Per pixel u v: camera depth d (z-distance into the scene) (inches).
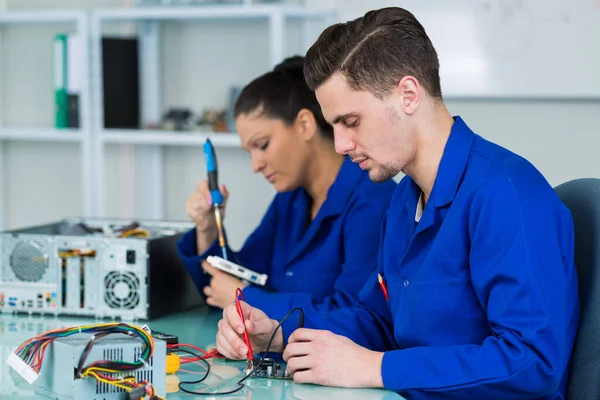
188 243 66.9
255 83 65.3
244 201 123.8
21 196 136.1
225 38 122.6
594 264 50.1
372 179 49.5
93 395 40.6
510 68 107.9
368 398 43.7
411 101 47.5
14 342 54.8
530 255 45.3
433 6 110.0
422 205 52.4
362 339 54.9
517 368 43.8
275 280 70.8
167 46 125.2
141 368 41.4
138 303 62.5
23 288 63.2
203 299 67.7
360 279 61.0
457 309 48.2
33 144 134.5
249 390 45.0
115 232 69.2
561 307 45.4
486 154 48.7
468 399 44.8
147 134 108.7
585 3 104.3
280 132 64.6
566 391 50.4
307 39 115.3
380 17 47.4
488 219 46.2
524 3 106.4
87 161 111.3
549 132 109.3
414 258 51.1
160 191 126.6
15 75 133.6
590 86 105.3
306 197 69.3
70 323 60.9
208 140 67.7
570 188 54.7
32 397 42.9
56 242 62.4
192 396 43.7
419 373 44.9
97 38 109.9
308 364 46.3
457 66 109.7
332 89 47.3
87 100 110.4
